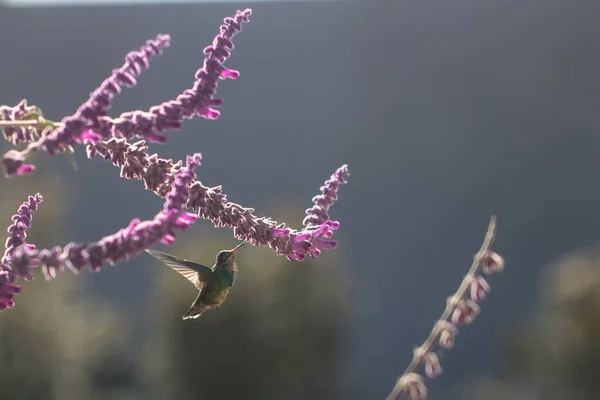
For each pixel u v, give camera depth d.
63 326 11.92
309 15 21.92
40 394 11.26
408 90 21.77
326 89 21.89
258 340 12.06
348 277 13.26
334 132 21.80
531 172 21.34
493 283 20.83
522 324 15.23
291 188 21.66
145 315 16.86
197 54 20.98
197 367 12.02
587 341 11.93
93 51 21.42
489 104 21.56
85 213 20.83
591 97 21.31
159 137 1.54
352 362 13.83
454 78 21.66
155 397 12.91
